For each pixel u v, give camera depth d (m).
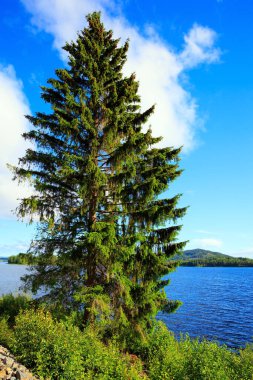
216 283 94.69
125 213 12.65
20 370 7.04
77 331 9.18
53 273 12.21
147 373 10.65
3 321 10.73
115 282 11.85
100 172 11.60
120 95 14.67
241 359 11.06
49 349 7.84
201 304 47.03
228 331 29.41
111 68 15.54
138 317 12.27
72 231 12.50
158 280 13.04
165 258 12.52
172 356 10.92
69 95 12.77
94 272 12.25
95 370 8.16
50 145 12.91
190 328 30.23
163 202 13.07
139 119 13.22
